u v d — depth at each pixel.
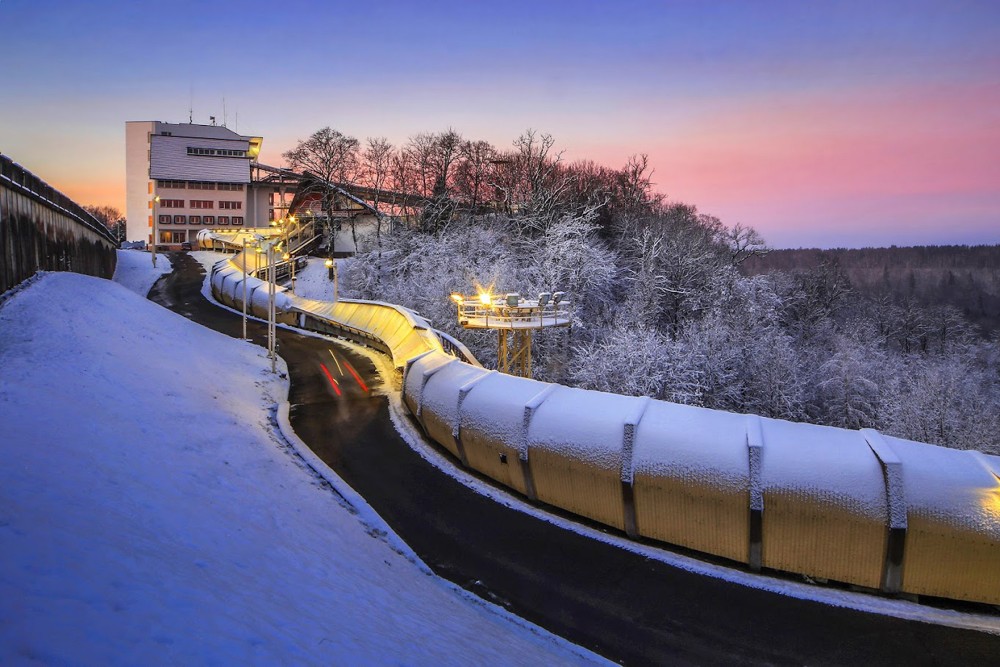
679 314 63.34
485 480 23.33
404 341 41.09
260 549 12.74
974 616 14.95
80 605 7.08
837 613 15.23
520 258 71.75
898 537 15.12
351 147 88.88
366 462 24.84
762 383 53.38
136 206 135.75
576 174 93.00
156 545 10.50
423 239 74.94
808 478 16.17
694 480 17.34
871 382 53.06
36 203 33.12
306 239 89.62
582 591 16.28
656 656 13.78
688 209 95.50
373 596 12.52
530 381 23.97
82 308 29.64
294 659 7.68
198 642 7.18
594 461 19.11
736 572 17.14
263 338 49.19
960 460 15.95
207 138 115.81
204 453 19.34
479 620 14.03
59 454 13.89
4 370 19.47
